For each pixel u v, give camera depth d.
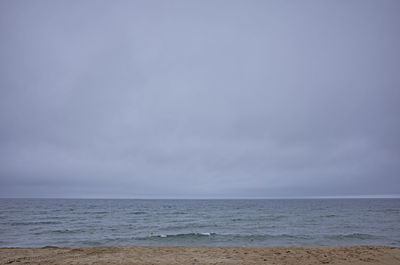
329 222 31.02
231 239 18.78
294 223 29.95
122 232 22.61
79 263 9.49
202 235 20.41
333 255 11.02
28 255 11.08
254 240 18.30
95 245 16.72
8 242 17.59
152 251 12.12
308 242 17.61
